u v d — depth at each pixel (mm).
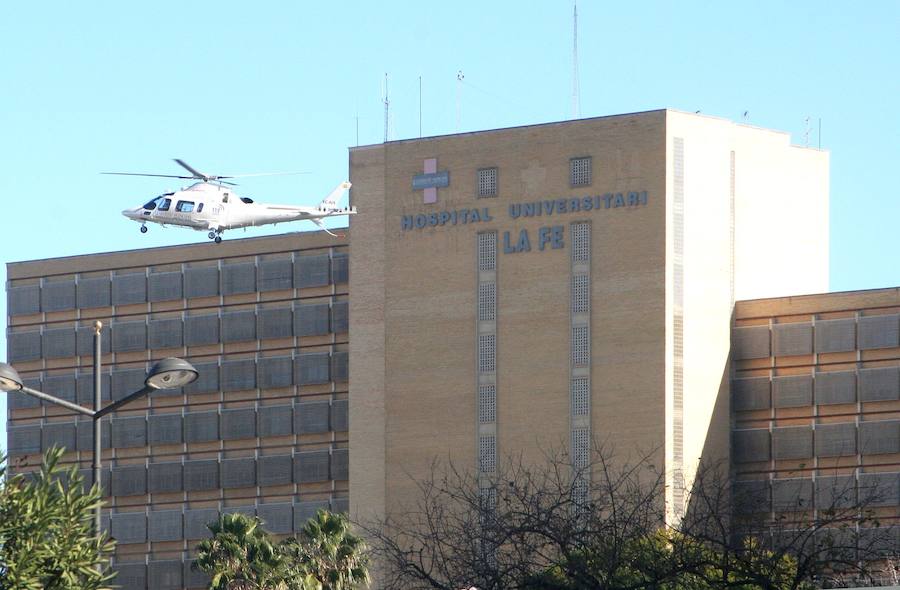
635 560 76812
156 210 197500
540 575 77688
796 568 78062
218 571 168875
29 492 60250
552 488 193125
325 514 175500
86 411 86562
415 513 199000
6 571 59000
